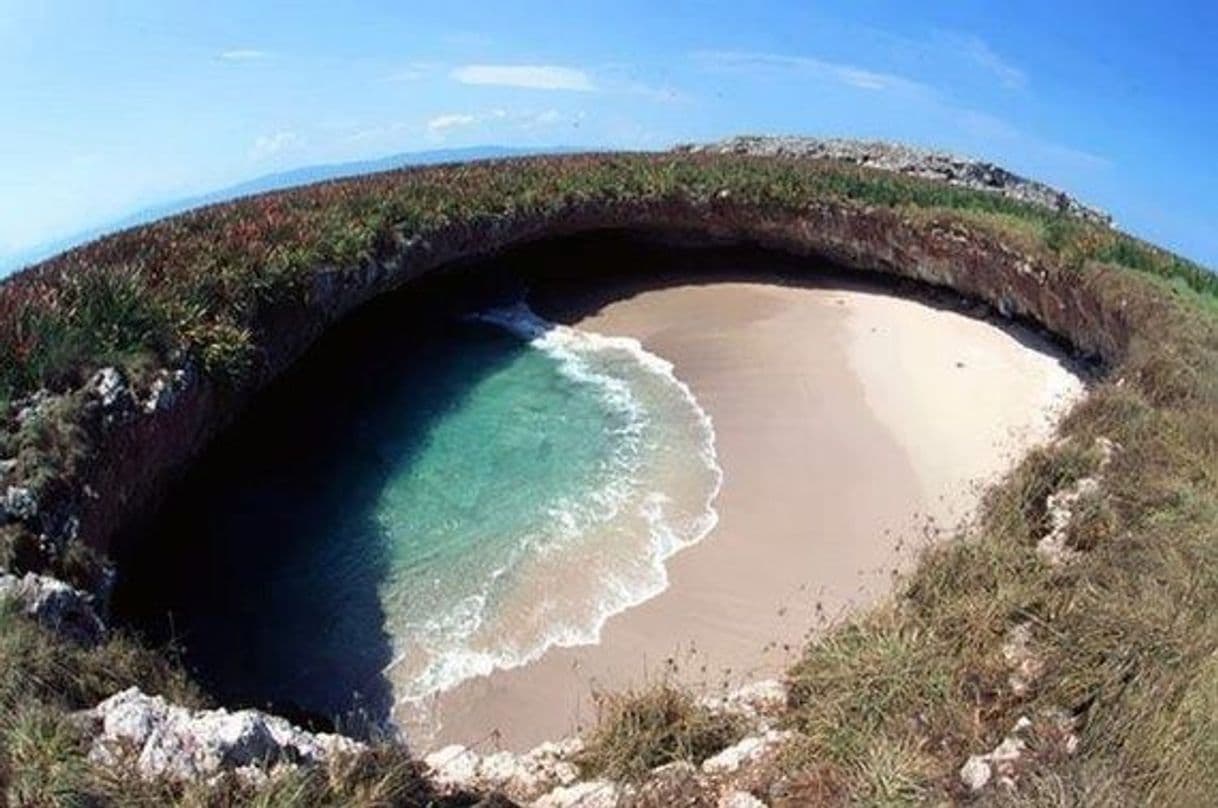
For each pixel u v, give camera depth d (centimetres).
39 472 1352
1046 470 1662
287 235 2428
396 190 3083
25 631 1005
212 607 1711
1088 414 1936
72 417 1484
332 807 864
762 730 1116
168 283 1962
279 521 1989
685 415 2595
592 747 1117
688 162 4112
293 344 2323
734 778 1012
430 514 2055
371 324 2989
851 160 5178
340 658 1612
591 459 2323
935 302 3666
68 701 959
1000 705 1059
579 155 4266
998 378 2889
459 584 1811
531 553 1911
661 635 1673
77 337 1642
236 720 914
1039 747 974
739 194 3850
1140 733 935
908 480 2227
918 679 1080
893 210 3747
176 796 844
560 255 3825
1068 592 1218
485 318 3378
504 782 1073
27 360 1537
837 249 3878
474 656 1623
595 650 1638
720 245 4009
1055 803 863
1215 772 870
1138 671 1037
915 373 2902
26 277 1914
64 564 1287
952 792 927
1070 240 3184
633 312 3491
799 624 1705
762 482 2206
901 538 1980
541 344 3164
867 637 1193
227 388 1967
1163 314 2559
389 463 2273
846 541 1972
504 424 2520
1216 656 1012
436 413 2572
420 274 3023
